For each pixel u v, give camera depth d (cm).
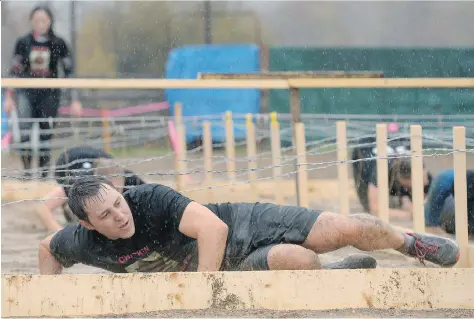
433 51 3509
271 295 970
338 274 973
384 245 1115
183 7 3584
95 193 1029
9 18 3306
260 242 1095
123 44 3547
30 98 2448
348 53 3528
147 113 3478
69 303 968
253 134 2069
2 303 969
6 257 1470
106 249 1077
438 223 1562
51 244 1098
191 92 3375
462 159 1249
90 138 2998
